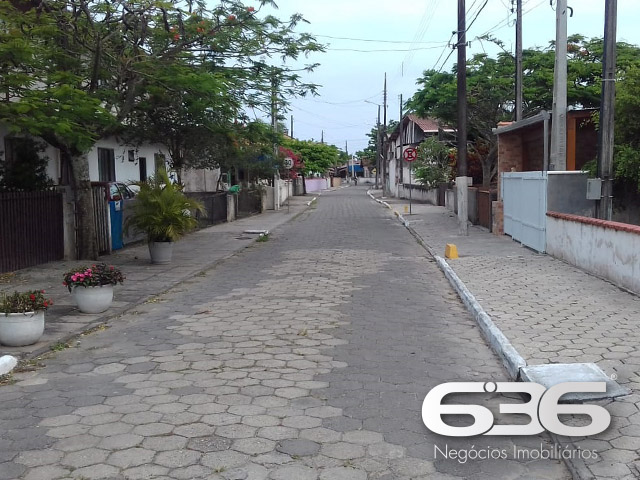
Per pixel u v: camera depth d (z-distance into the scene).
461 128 18.53
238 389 5.73
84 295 8.74
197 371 6.29
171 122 19.17
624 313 8.03
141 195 13.75
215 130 17.66
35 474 4.12
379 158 70.69
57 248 13.97
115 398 5.54
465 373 6.23
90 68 13.55
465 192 18.48
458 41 18.55
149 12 13.38
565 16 13.58
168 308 9.49
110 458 4.34
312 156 59.56
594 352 6.38
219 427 4.86
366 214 31.19
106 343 7.45
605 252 10.40
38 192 13.24
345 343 7.31
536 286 10.07
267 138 19.61
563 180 13.56
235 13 13.92
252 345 7.24
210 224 24.72
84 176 14.16
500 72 25.25
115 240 16.17
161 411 5.20
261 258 15.29
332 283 11.44
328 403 5.38
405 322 8.38
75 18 12.57
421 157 35.72
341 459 4.34
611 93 11.31
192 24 14.00
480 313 8.24
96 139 12.79
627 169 11.73
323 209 36.09
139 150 22.58
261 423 4.94
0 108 9.80
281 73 15.14
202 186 33.34
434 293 10.48
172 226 13.56
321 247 17.28
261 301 9.88
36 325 7.15
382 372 6.23
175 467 4.20
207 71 14.19
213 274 12.88
